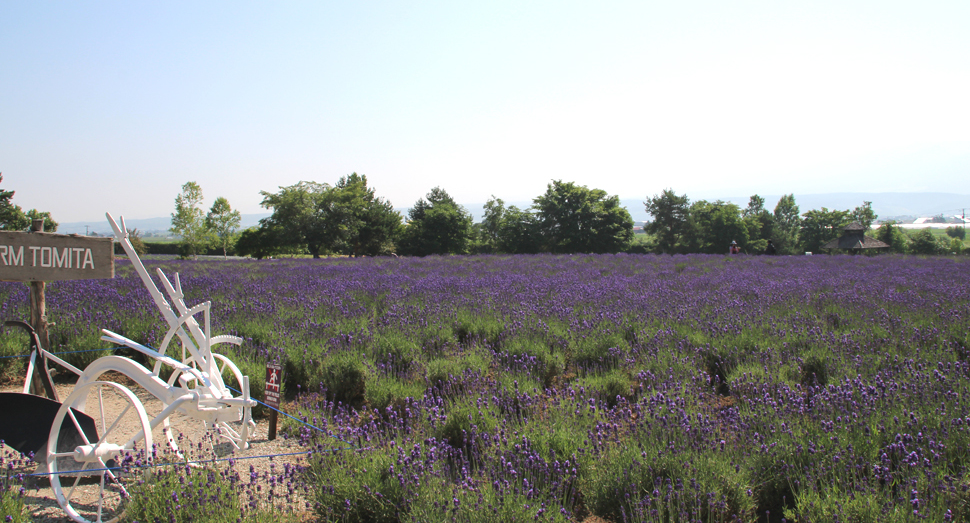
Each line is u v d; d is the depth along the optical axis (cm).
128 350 677
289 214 6116
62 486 362
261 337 688
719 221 6469
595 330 708
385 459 341
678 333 687
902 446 328
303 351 609
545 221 6112
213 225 6078
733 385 516
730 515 312
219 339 412
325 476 336
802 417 396
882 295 1020
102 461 328
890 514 269
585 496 341
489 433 392
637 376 546
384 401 499
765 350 605
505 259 2944
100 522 305
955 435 348
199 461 333
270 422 441
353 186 6825
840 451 339
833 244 5831
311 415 451
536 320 762
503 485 296
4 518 288
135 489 305
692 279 1459
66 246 418
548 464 333
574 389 484
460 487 305
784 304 923
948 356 557
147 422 329
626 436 380
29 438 362
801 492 304
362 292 1137
